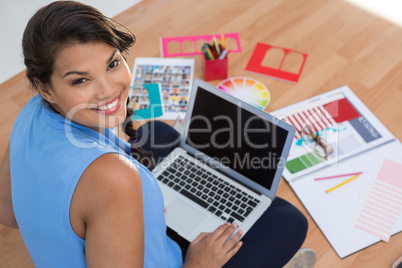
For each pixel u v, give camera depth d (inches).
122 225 27.9
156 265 36.7
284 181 56.7
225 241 44.1
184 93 67.7
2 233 59.4
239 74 70.0
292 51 72.6
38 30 25.5
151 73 70.9
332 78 68.2
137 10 82.5
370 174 56.2
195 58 73.1
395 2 78.5
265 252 47.3
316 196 54.7
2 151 66.5
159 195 34.8
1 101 72.6
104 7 101.0
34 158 29.9
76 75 26.8
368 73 68.5
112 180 27.6
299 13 78.7
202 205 49.8
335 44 73.1
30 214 29.9
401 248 50.1
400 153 58.1
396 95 65.3
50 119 30.4
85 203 27.4
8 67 92.5
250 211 48.9
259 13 79.6
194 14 80.7
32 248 32.9
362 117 62.6
